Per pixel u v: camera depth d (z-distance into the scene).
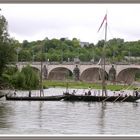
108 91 194.88
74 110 96.75
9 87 169.25
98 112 93.38
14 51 161.75
